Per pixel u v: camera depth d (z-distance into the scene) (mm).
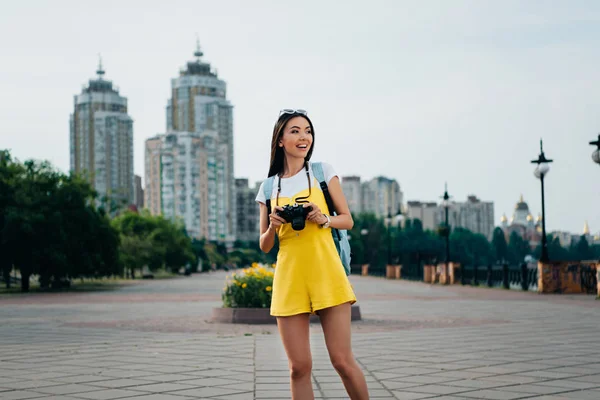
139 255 63750
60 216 32750
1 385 6598
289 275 4016
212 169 182500
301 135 4176
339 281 3965
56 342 10375
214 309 14188
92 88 189875
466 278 37969
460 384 6414
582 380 6574
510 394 5902
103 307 19891
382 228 129250
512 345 9398
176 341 10359
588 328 11711
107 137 186500
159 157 176375
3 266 32781
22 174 34000
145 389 6332
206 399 5848
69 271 33688
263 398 5883
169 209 175000
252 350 9203
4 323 14156
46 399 5891
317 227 4016
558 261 24594
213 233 182125
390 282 45125
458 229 179250
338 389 6301
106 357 8578
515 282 29734
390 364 7730
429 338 10430
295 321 4000
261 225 4281
